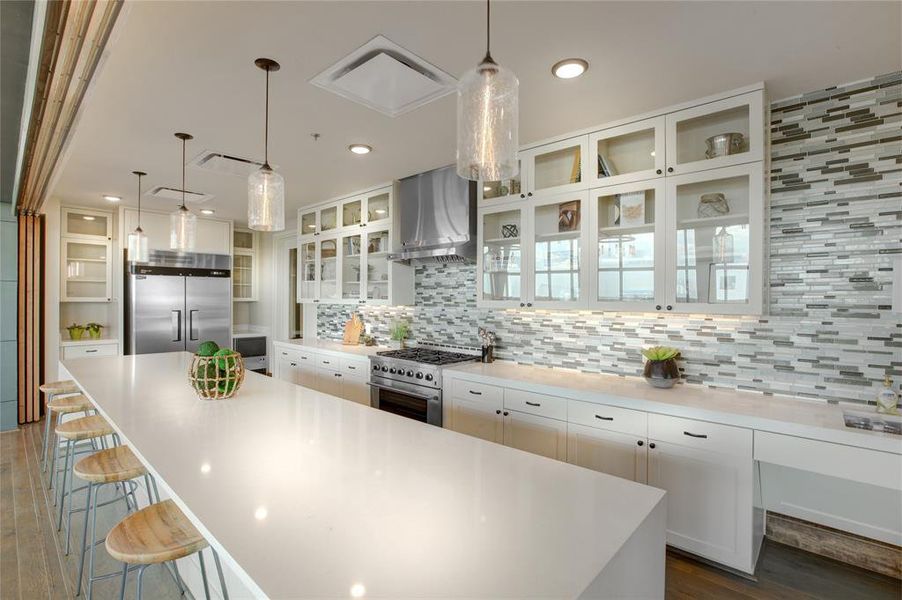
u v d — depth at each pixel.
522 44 1.96
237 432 1.77
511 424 2.96
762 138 2.29
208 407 2.16
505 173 1.35
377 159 3.56
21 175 3.37
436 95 2.45
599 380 2.94
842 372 2.31
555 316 3.41
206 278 6.05
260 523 1.08
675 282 2.58
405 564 0.92
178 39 1.92
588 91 2.40
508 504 1.19
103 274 5.64
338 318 5.67
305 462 1.47
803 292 2.42
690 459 2.28
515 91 1.32
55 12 1.44
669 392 2.59
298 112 2.66
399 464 1.46
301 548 0.98
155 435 1.73
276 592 0.83
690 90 2.39
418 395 3.55
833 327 2.34
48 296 4.98
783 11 1.72
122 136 3.02
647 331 2.96
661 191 2.62
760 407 2.26
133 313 5.39
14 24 1.68
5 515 2.86
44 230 5.01
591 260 2.90
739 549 2.16
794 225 2.45
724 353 2.66
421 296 4.48
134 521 1.56
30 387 4.78
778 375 2.49
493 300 3.42
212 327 6.11
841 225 2.33
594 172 2.89
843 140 2.32
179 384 2.68
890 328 2.20
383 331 4.96
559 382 2.87
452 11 1.74
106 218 5.62
